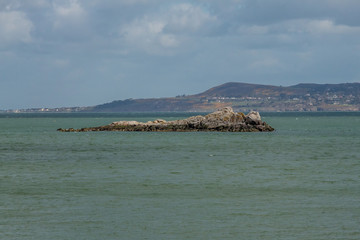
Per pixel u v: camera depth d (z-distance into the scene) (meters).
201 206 96.12
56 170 145.00
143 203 98.69
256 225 83.31
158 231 80.25
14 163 162.88
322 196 105.31
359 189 113.31
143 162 165.38
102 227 82.25
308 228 81.69
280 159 174.38
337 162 165.12
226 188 114.88
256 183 121.69
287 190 112.19
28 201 100.19
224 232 79.75
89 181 124.81
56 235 78.25
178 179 128.12
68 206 95.94
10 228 81.50
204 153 196.50
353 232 79.69
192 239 76.56
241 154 192.38
